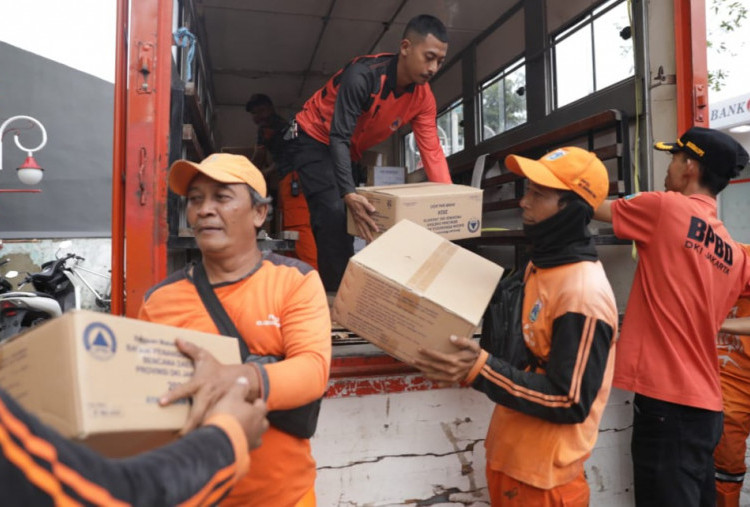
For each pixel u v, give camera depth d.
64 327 0.71
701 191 2.00
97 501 0.52
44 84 7.90
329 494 1.95
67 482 0.51
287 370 1.04
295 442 1.26
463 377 1.45
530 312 1.52
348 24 4.62
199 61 3.70
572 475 1.48
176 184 1.26
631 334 1.89
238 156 1.31
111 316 0.79
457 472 2.08
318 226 2.98
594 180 1.45
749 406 2.43
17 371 0.76
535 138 3.62
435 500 2.06
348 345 2.12
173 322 1.23
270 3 4.20
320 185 2.95
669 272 1.81
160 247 1.89
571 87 3.58
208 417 0.80
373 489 1.99
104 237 7.67
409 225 1.88
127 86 1.99
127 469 0.57
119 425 0.71
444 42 2.46
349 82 2.48
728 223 9.30
